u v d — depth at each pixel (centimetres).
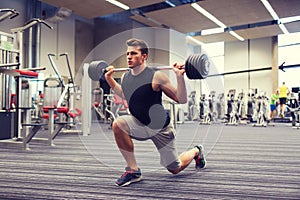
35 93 641
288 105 823
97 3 788
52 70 890
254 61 1159
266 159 246
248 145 343
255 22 959
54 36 900
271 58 1127
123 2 777
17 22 808
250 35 1105
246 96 1140
